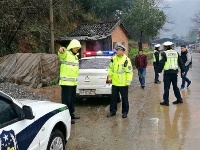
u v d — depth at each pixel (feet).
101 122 24.49
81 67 31.17
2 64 43.68
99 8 120.67
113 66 25.93
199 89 40.01
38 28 65.72
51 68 44.78
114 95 26.23
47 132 13.71
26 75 42.45
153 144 18.90
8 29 52.08
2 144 10.58
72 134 21.31
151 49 189.37
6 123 11.30
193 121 24.11
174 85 30.63
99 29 79.97
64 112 15.88
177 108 28.91
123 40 93.61
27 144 12.11
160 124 23.47
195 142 19.15
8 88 34.24
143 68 42.75
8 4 46.57
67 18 86.48
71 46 23.95
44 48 66.39
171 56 29.86
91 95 29.53
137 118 25.49
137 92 39.42
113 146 18.71
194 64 90.84
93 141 19.74
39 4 52.16
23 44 59.98
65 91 24.17
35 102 15.25
